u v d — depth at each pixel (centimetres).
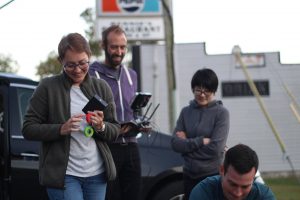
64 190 464
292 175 1730
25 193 627
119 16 1112
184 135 592
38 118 471
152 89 1708
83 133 466
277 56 1761
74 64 464
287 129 1753
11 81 644
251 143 1748
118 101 575
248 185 370
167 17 1103
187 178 590
